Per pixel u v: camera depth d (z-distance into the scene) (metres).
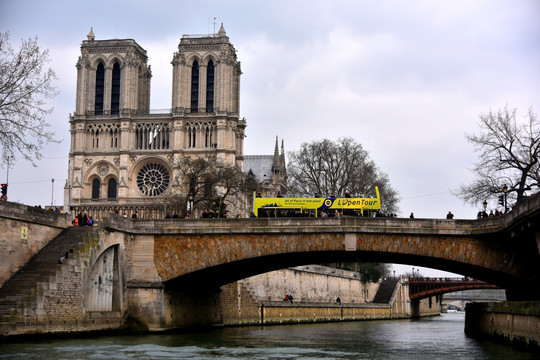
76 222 77.06
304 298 132.25
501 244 66.44
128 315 70.75
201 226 71.81
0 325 53.84
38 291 57.66
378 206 79.19
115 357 49.50
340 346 64.50
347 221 68.75
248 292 98.56
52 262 63.50
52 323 59.16
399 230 67.81
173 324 74.00
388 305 160.62
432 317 197.50
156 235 72.56
